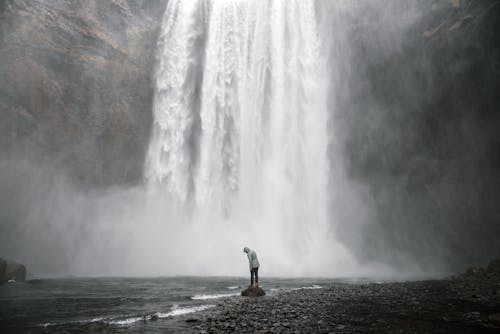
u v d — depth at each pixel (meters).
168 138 37.66
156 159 36.84
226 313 8.65
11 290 13.79
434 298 10.54
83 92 33.16
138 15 37.78
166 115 37.91
